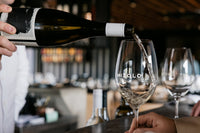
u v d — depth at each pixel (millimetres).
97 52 7094
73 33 908
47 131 2365
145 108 2678
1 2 932
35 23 796
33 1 2617
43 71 7238
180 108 1139
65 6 3840
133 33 685
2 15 808
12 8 826
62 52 6754
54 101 2746
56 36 903
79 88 2775
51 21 864
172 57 952
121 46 694
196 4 5281
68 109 2711
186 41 9445
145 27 8547
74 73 7309
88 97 3098
